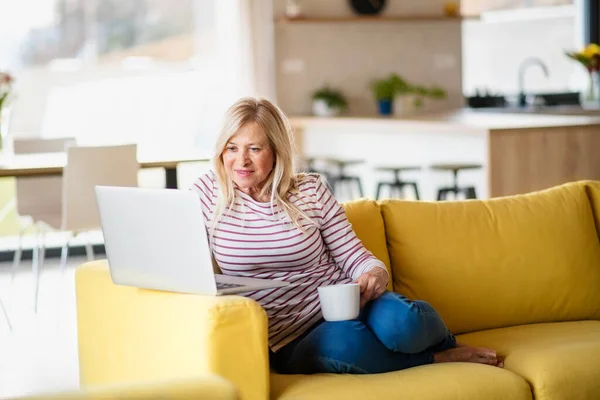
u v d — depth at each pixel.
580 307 3.68
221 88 9.08
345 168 9.27
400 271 3.54
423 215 3.58
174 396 1.75
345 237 3.28
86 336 3.40
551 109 8.46
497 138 6.41
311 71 9.24
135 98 8.93
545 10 10.33
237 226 3.19
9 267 7.64
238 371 2.75
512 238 3.63
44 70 8.65
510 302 3.58
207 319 2.72
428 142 8.25
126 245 3.01
